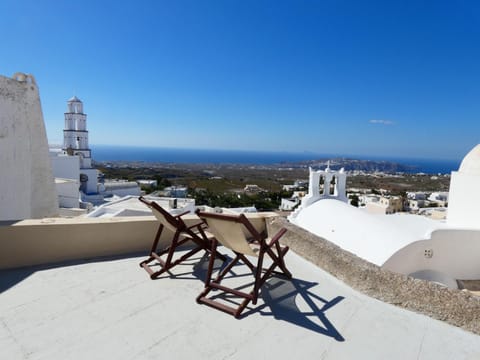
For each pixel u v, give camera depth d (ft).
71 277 10.21
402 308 8.71
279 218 15.53
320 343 7.02
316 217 21.06
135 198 55.26
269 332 7.38
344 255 11.02
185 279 10.36
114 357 6.29
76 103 83.46
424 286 8.75
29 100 24.22
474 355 6.79
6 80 21.12
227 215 7.88
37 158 25.67
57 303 8.45
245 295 8.38
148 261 11.35
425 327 7.81
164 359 6.28
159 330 7.30
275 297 9.25
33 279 9.95
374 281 9.46
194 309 8.34
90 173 79.82
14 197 21.61
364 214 19.56
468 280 16.26
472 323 7.64
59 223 11.40
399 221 18.45
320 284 10.24
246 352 6.59
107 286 9.62
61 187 50.85
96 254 12.19
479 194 16.40
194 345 6.77
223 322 7.75
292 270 11.42
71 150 77.87
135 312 8.10
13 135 21.57
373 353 6.72
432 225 17.69
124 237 12.75
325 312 8.41
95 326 7.39
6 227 10.53
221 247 14.02
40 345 6.59
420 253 15.33
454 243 15.60
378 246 15.72
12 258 10.71
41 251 11.18
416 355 6.71
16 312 7.91
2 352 6.32
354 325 7.80
